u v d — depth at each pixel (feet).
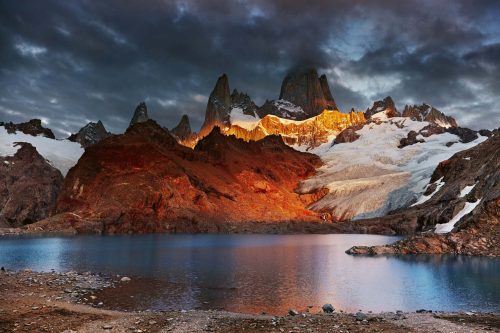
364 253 278.26
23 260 232.53
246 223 607.78
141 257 250.78
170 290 150.41
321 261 236.84
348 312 121.60
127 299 134.82
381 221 572.51
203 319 105.19
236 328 97.25
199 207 603.26
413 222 508.12
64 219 515.50
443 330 94.73
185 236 477.77
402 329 95.66
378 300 137.39
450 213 402.11
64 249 299.79
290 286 160.45
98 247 317.83
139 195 552.41
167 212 562.66
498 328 96.27
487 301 134.31
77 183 588.09
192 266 212.64
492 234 274.16
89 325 97.30
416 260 239.09
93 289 147.33
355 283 166.61
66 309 111.34
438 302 133.49
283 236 501.97
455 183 518.78
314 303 133.59
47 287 142.41
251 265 217.77
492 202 287.89
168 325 99.25
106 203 547.08
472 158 549.13
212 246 337.72
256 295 144.46
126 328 95.96
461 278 175.94
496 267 205.67
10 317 101.09
